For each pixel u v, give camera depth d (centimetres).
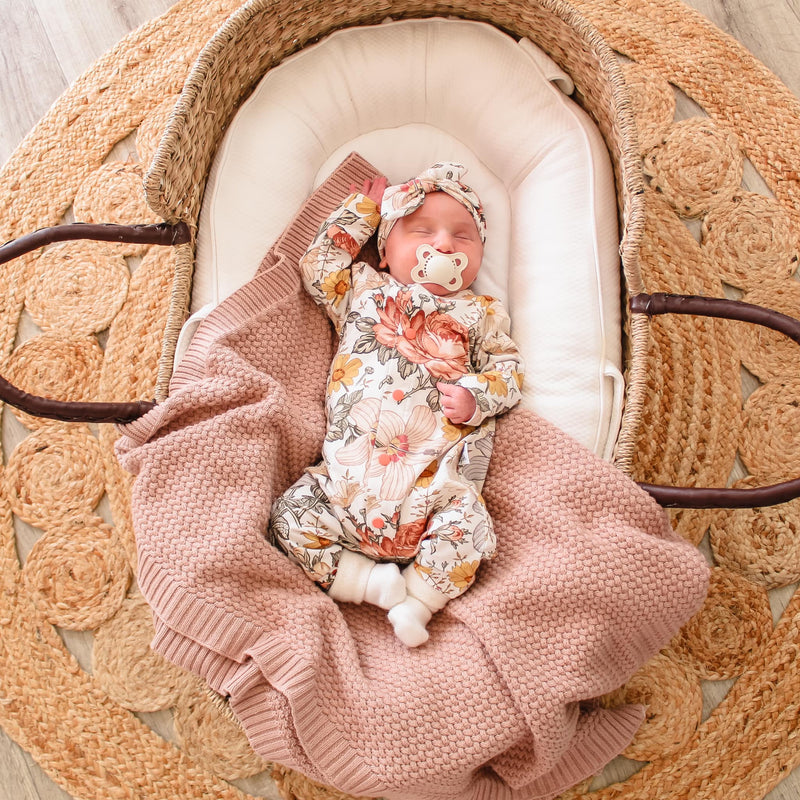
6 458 180
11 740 167
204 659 142
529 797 152
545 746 138
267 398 150
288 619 142
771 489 138
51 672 170
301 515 147
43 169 193
